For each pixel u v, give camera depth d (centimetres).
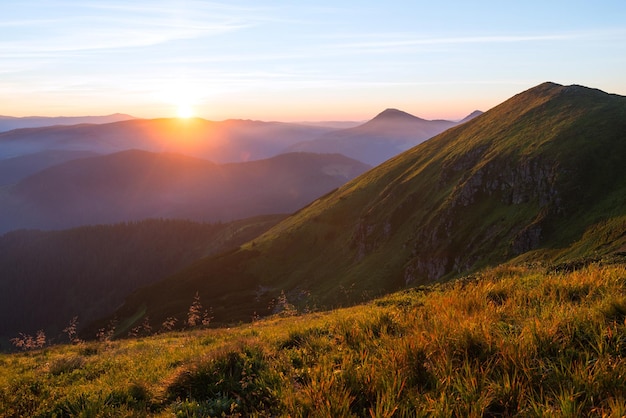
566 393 319
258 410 436
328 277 10944
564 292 649
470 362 415
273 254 12825
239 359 588
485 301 650
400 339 494
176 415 463
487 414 343
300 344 648
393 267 9350
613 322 442
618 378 338
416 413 337
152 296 12012
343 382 409
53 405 616
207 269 12538
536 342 426
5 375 1009
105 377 784
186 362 731
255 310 9025
